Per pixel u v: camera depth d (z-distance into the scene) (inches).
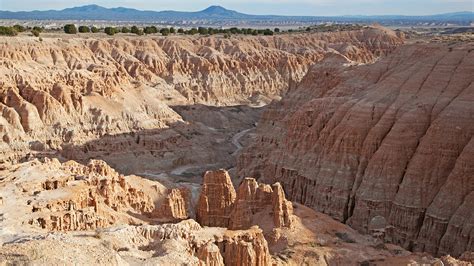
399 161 4404.5
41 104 6077.8
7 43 7603.4
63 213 3181.6
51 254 2161.7
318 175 4788.4
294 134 5364.2
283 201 3654.0
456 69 4751.5
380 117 4741.6
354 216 4382.4
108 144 6171.3
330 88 6397.6
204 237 2977.4
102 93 6717.5
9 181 3540.8
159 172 6077.8
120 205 3742.6
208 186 3907.5
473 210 3850.9
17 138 5723.4
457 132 4274.1
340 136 4795.8
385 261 3309.5
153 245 2773.1
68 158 5812.0
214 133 7504.9
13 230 2849.4
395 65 5472.4
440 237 3969.0
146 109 6998.0
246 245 2933.1
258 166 5639.8
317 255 3319.4
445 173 4207.7
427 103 4621.1
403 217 4180.6
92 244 2524.6
